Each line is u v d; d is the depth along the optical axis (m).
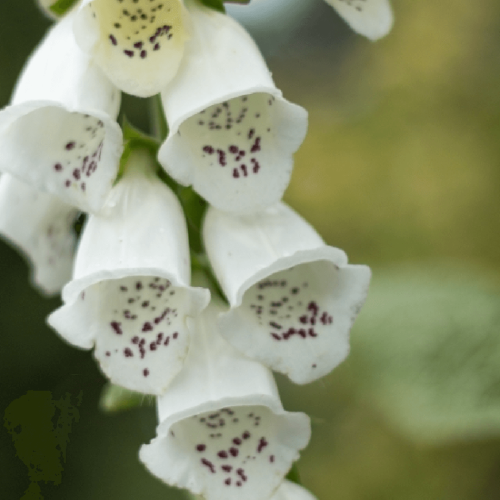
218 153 0.60
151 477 1.28
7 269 1.34
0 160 0.59
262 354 0.60
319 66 1.87
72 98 0.59
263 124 0.60
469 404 0.91
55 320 0.60
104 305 0.60
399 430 0.97
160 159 0.59
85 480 1.33
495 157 1.61
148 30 0.60
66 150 0.60
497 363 0.94
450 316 1.00
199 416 0.61
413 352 0.98
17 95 0.60
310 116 1.81
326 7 1.82
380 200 1.62
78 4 0.61
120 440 1.33
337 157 1.68
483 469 1.24
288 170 0.60
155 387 0.59
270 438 0.61
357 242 1.62
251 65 0.60
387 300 1.04
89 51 0.59
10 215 0.63
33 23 1.34
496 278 1.16
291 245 0.61
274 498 0.62
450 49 1.68
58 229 0.65
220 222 0.61
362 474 1.27
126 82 0.59
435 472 1.25
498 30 1.66
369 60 1.80
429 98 1.69
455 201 1.59
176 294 0.60
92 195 0.59
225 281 0.61
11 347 1.34
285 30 1.85
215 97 0.59
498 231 1.56
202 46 0.60
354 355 1.00
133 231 0.60
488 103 1.65
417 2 1.70
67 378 1.39
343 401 1.27
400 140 1.67
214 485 0.60
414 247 1.58
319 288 0.61
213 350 0.61
